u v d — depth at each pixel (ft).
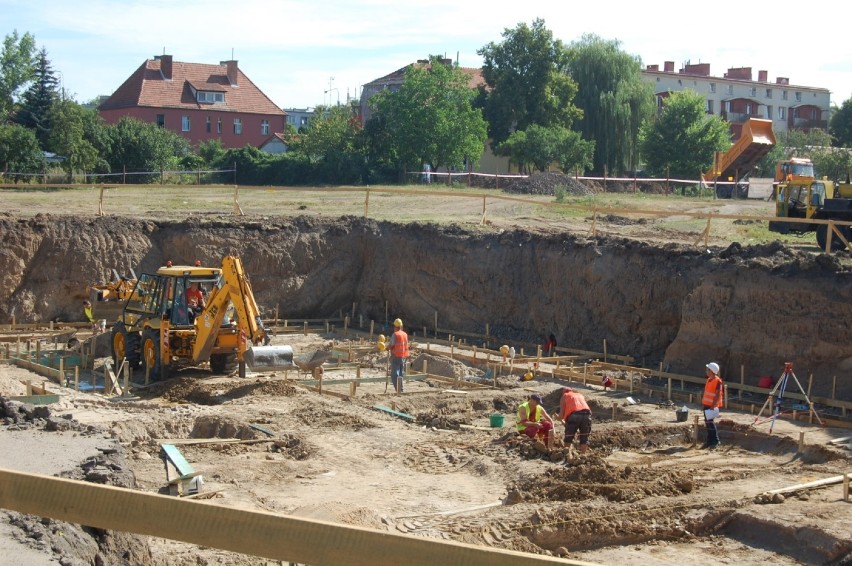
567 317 84.94
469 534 35.27
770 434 52.08
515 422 55.52
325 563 10.66
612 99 189.47
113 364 72.18
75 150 163.94
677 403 62.39
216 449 48.21
